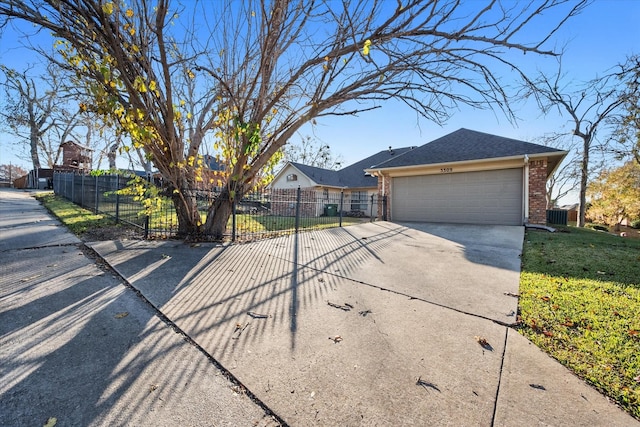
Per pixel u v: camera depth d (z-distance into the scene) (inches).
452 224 440.5
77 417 63.3
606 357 92.2
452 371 84.5
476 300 138.3
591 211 903.1
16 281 137.5
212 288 143.6
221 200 255.8
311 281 162.9
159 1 166.6
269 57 208.5
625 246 266.7
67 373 77.3
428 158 495.2
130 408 66.4
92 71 185.8
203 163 256.2
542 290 151.2
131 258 183.2
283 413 67.1
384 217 525.0
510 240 299.4
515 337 104.9
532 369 86.3
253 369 82.6
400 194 523.5
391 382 78.9
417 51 176.6
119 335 97.3
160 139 210.4
